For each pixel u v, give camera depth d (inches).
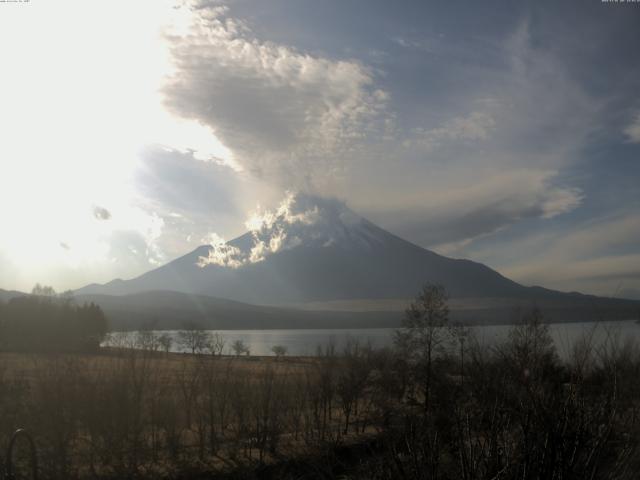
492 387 299.9
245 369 1820.9
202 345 3789.4
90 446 1111.6
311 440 1001.5
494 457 273.7
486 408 296.2
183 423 1386.6
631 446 260.5
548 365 303.7
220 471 1055.6
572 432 266.2
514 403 287.9
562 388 288.5
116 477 1024.2
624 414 271.7
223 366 1855.3
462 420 299.4
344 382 1501.0
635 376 271.0
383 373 1515.7
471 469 274.7
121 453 1102.4
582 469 262.5
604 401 274.1
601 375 282.7
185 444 1254.3
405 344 1619.1
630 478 253.0
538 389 284.2
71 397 1022.4
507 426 286.4
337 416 1387.8
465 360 345.7
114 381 1103.6
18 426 943.0
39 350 1386.6
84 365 1159.0
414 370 1435.8
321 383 1476.4
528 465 265.4
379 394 1440.7
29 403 978.1
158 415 1235.2
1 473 748.6
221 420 1371.8
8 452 502.3
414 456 296.0
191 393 1371.8
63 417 999.0
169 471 1082.1
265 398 1315.2
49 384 1005.2
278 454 1051.3
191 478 1039.6
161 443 1248.8
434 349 1531.7
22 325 2464.3
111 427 1085.8
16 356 1288.1
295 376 1685.5
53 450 994.1
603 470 264.1
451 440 303.4
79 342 1951.3
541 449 266.4
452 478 291.4
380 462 326.6
